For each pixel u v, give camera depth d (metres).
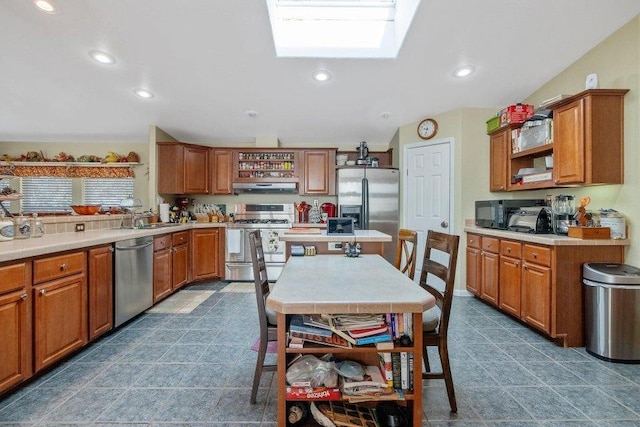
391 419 1.27
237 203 5.06
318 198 5.10
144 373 1.96
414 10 2.24
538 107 2.99
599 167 2.32
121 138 4.79
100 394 1.73
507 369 2.02
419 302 1.09
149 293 3.11
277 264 4.41
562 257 2.34
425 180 4.07
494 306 3.23
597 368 2.04
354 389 1.21
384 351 1.16
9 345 1.66
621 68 2.34
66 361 2.10
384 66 2.91
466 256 3.69
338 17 2.67
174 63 2.83
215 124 4.27
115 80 3.12
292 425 1.34
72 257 2.12
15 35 2.44
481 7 2.19
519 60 2.79
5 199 2.45
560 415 1.57
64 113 3.87
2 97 3.46
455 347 2.34
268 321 1.70
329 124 4.29
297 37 2.74
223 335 2.56
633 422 1.52
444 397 1.72
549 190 3.20
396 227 4.38
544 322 2.42
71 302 2.10
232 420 1.53
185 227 3.96
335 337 1.20
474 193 3.73
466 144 3.71
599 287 2.16
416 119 4.09
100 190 4.94
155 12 2.22
